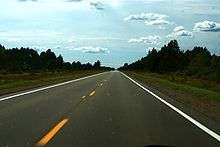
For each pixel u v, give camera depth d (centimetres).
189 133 1193
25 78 6050
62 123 1383
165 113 1700
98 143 1030
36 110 1784
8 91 2994
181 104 2117
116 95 2742
